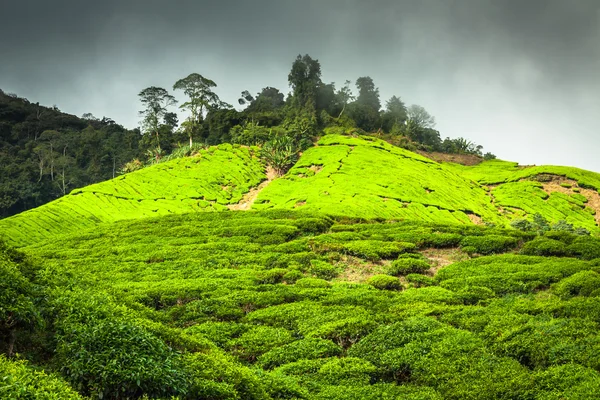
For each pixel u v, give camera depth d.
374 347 25.47
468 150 165.88
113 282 36.62
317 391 21.16
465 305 31.80
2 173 133.50
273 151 114.56
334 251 44.50
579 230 73.56
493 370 22.05
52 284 21.89
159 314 25.70
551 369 21.33
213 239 48.59
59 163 145.50
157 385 15.93
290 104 158.88
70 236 54.41
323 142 129.88
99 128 197.25
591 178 113.38
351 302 32.41
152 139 147.38
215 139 145.12
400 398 20.39
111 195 87.81
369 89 176.12
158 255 43.59
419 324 27.22
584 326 24.98
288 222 53.06
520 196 104.31
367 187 93.12
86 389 15.69
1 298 16.84
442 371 22.44
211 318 30.33
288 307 31.34
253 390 18.67
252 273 38.19
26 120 178.75
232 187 102.06
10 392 12.38
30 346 17.44
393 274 40.19
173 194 93.56
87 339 17.02
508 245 45.81
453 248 46.72
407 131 159.88
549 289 34.16
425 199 92.56
